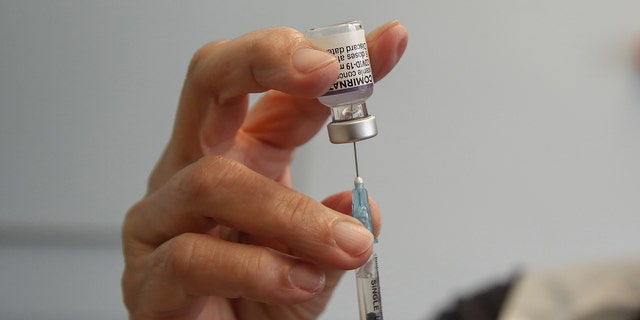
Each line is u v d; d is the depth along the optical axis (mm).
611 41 811
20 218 886
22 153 878
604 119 822
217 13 829
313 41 393
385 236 849
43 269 885
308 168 838
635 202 829
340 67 390
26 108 872
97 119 861
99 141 864
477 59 822
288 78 374
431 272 848
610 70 815
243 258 390
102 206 872
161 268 405
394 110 833
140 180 864
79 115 863
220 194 394
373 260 420
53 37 856
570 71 819
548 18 812
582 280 702
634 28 804
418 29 821
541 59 819
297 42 376
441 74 826
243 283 389
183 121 422
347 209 440
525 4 812
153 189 446
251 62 382
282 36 377
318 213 387
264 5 824
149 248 427
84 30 849
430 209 843
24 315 890
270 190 392
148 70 846
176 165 434
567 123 827
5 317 891
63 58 858
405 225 846
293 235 386
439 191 840
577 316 682
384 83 829
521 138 832
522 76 823
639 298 679
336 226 385
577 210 838
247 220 391
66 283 883
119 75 851
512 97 827
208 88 404
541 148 832
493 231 844
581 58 816
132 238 431
